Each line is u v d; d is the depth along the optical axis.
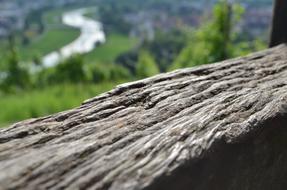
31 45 113.44
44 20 157.75
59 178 1.82
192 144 2.13
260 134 2.48
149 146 2.08
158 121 2.38
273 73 3.30
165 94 2.72
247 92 2.84
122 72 26.09
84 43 115.25
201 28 12.74
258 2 118.00
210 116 2.45
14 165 1.85
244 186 2.41
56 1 195.50
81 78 24.59
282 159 2.67
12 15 158.25
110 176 1.85
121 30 128.75
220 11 12.40
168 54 57.81
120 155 2.00
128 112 2.48
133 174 1.88
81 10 179.38
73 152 1.98
